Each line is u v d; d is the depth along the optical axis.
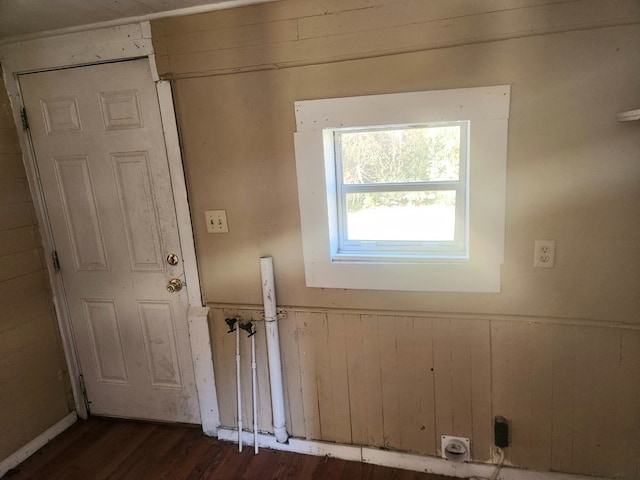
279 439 2.09
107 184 2.13
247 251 2.00
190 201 2.02
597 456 1.74
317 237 1.87
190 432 2.30
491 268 1.69
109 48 1.94
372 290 1.85
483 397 1.82
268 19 1.74
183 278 2.14
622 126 1.49
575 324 1.66
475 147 1.62
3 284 2.08
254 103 1.84
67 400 2.42
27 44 2.04
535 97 1.54
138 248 2.17
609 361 1.65
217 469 2.02
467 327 1.78
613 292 1.60
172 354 2.27
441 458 1.92
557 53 1.50
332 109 1.73
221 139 1.92
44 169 2.19
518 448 1.82
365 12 1.63
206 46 1.82
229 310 2.08
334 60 1.70
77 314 2.35
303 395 2.05
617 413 1.68
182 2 1.73
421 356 1.86
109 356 2.36
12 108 2.13
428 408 1.89
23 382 2.18
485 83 1.58
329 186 1.86
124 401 2.41
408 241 1.88
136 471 2.04
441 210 1.81
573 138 1.54
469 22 1.55
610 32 1.45
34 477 2.03
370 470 1.97
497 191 1.63
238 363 2.08
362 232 1.94
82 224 2.21
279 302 1.99
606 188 1.55
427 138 1.77
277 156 1.86
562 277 1.64
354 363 1.95
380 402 1.95
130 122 2.02
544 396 1.75
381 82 1.67
